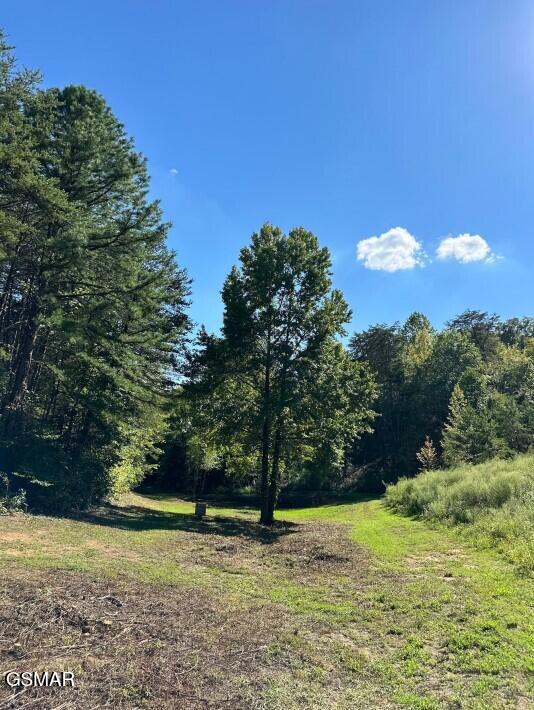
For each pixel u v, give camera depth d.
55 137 16.58
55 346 17.98
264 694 4.27
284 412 20.19
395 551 11.55
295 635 5.85
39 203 14.31
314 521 21.25
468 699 4.22
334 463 20.80
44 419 19.00
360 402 21.25
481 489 15.12
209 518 21.02
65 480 16.09
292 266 20.64
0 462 14.81
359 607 7.11
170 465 46.78
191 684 4.37
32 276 16.84
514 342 66.62
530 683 4.48
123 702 3.96
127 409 18.62
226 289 21.19
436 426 43.47
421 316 59.38
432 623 6.19
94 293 16.55
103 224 17.47
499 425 28.97
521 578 8.09
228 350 20.67
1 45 14.09
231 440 21.72
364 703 4.18
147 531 14.27
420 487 20.44
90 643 5.07
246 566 10.09
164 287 21.12
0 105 14.12
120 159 17.36
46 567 7.88
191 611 6.48
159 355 20.91
